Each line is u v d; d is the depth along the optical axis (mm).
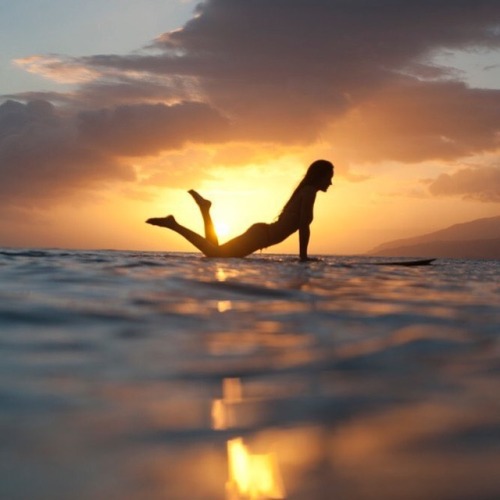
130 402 1385
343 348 2096
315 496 915
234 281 4543
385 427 1235
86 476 963
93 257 7645
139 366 1756
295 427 1228
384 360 1900
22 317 2602
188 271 5445
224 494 915
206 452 1077
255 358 1896
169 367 1752
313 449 1104
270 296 3686
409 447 1121
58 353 1909
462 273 6902
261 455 1066
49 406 1333
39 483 933
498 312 3238
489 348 2131
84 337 2197
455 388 1565
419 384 1603
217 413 1313
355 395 1479
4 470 979
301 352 2008
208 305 3184
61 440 1121
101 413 1293
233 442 1128
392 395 1484
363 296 3895
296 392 1499
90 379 1590
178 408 1346
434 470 1016
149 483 943
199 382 1586
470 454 1089
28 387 1486
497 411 1359
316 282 4781
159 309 2977
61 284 4059
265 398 1438
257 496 912
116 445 1103
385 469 1015
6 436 1134
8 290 3613
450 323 2771
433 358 1947
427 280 5559
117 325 2480
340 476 987
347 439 1159
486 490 941
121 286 4012
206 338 2234
